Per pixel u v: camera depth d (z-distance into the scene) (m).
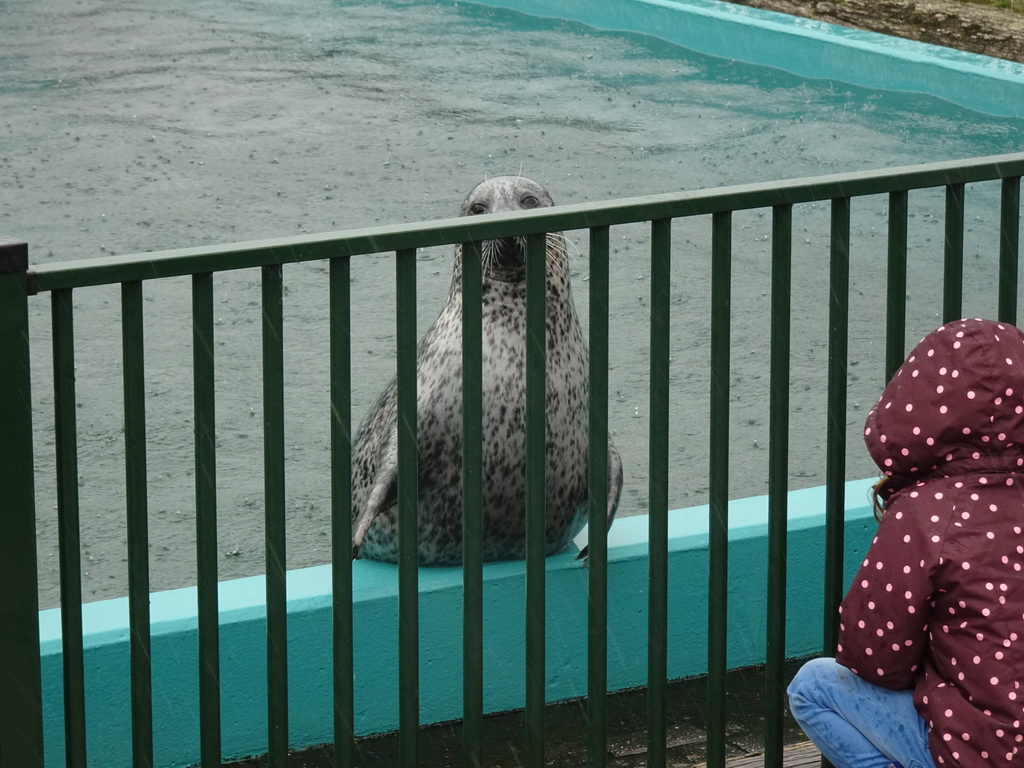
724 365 2.92
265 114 12.97
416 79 14.32
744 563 4.38
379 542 4.68
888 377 3.10
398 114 12.98
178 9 17.59
